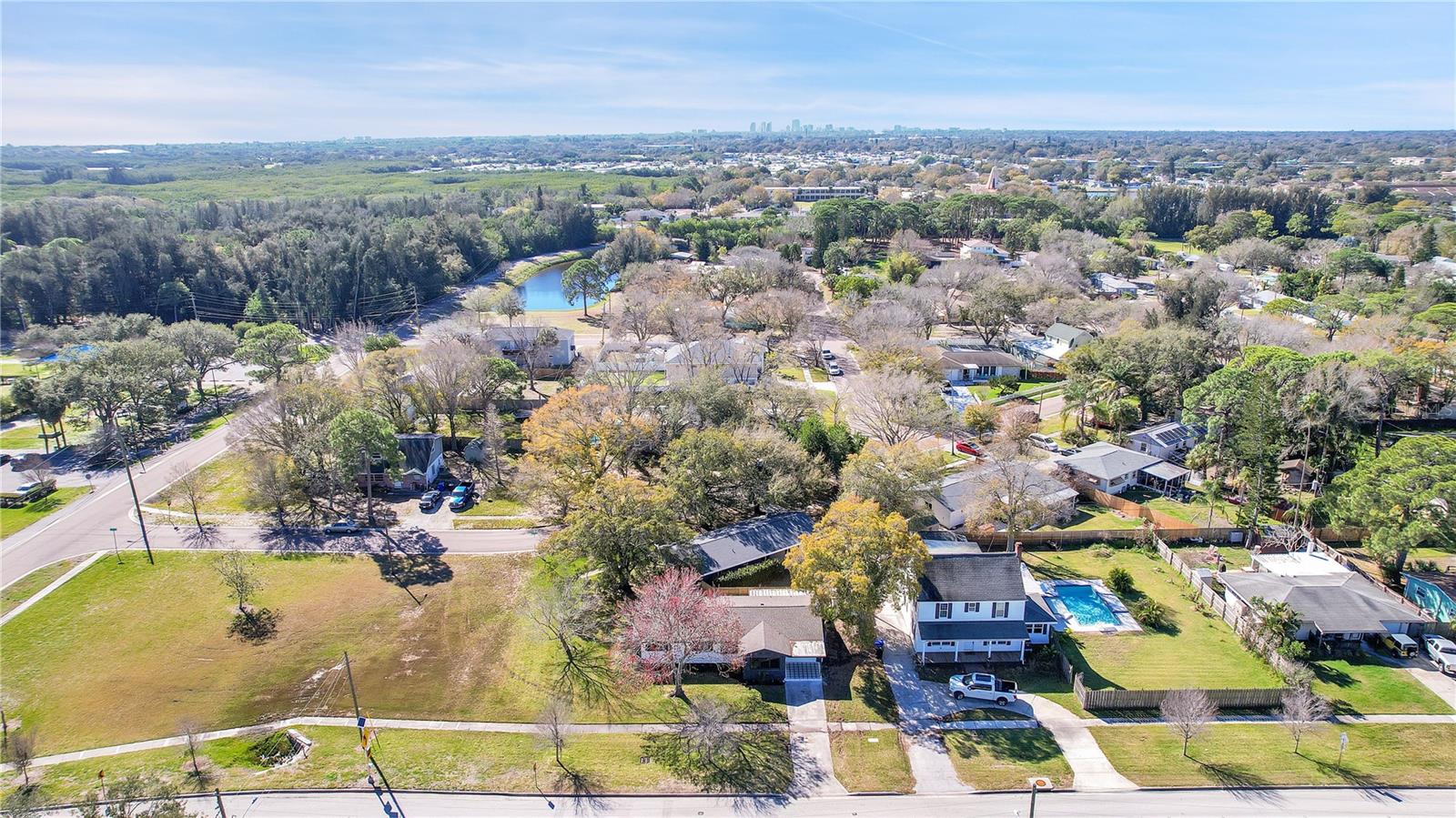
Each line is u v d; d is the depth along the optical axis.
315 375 96.44
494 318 148.75
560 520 72.38
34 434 93.88
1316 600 53.94
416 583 62.41
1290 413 73.06
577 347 132.75
